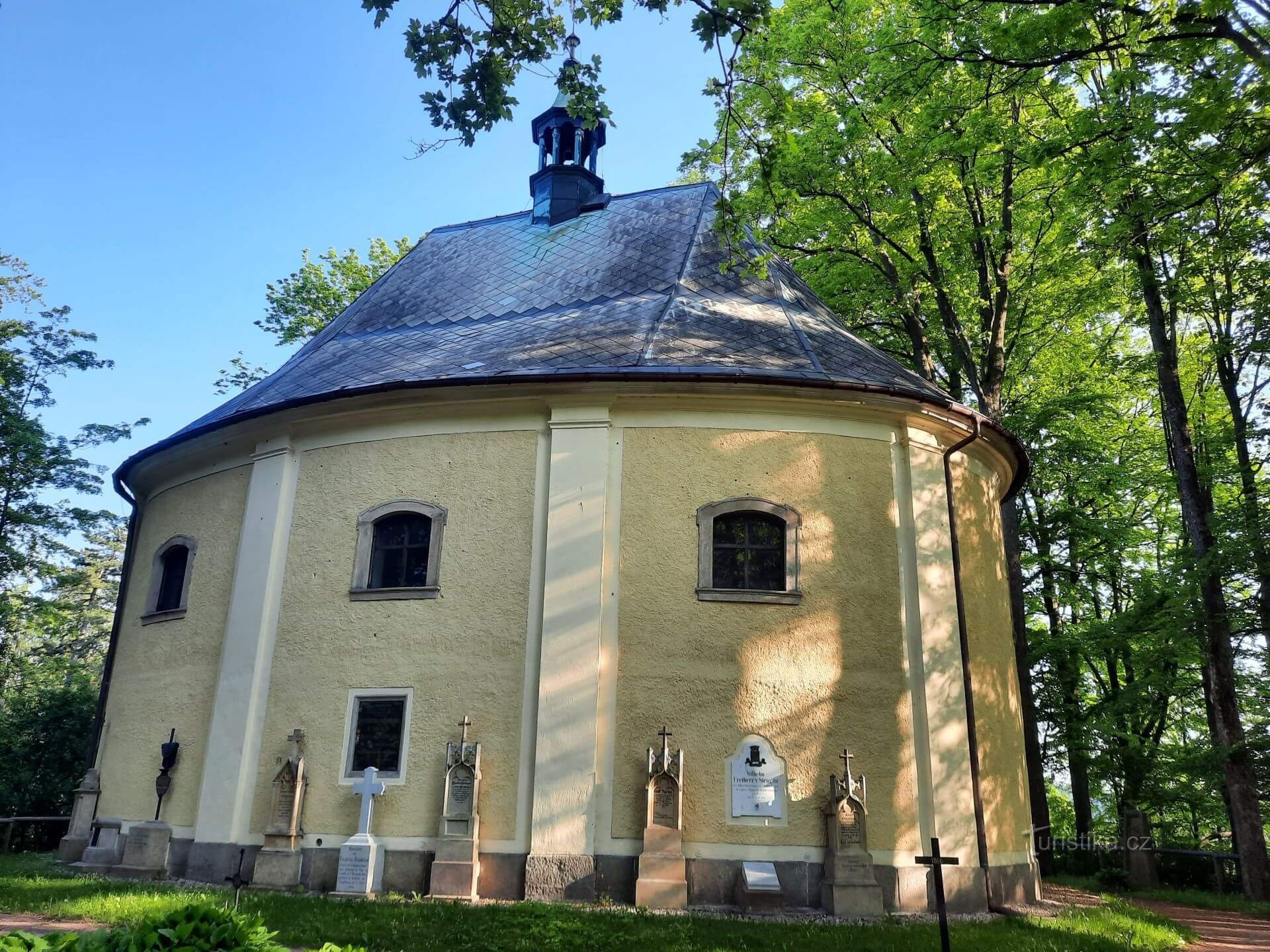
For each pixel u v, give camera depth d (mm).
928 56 13562
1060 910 11281
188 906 5457
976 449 13695
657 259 15633
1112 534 22781
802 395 12055
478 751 10922
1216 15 10227
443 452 12422
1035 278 19141
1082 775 23188
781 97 9797
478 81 8797
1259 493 18891
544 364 12305
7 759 20062
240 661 12375
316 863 11148
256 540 12938
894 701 11469
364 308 17281
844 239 19797
